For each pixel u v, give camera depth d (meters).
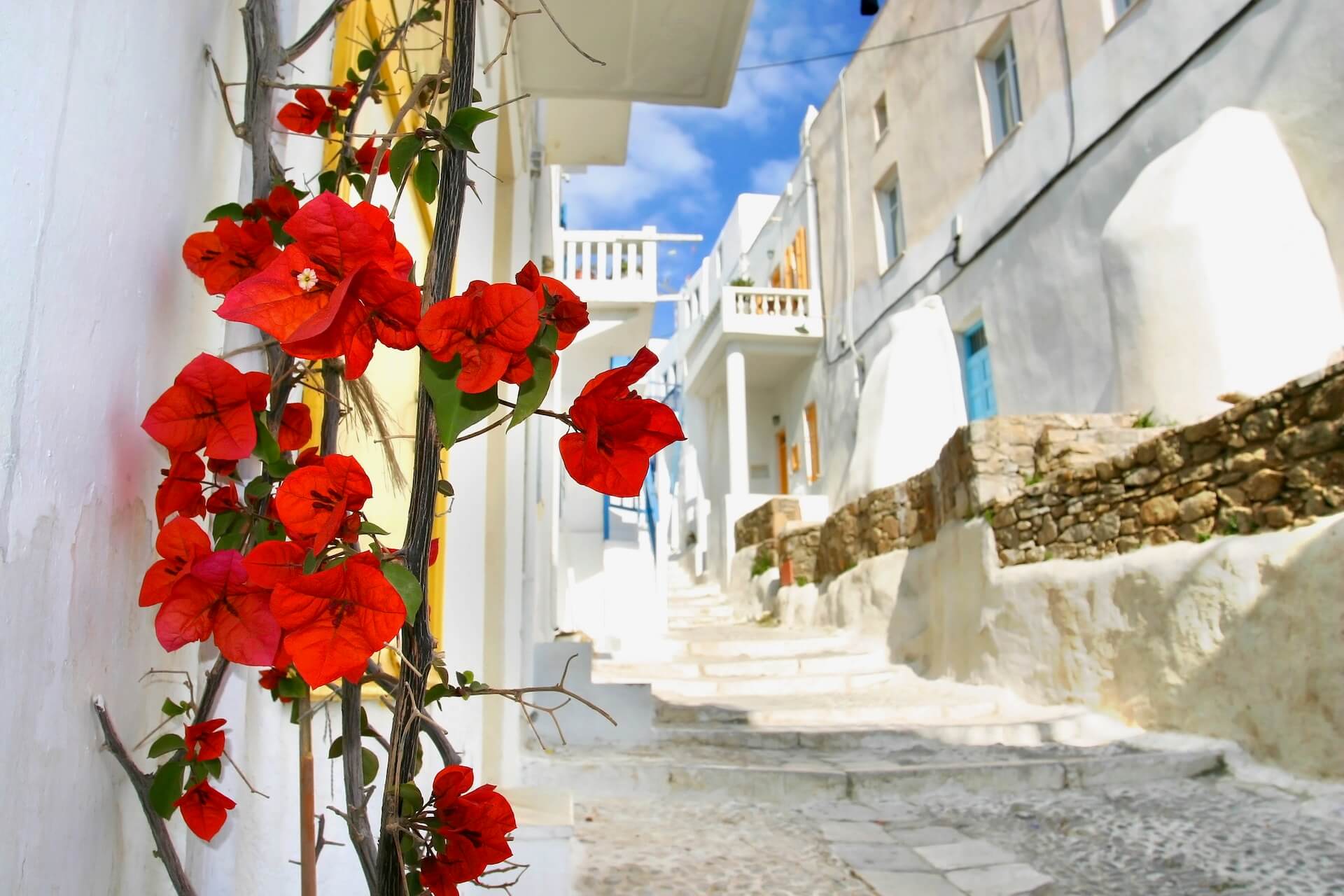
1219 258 6.84
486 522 4.00
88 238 0.77
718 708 6.39
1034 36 9.96
